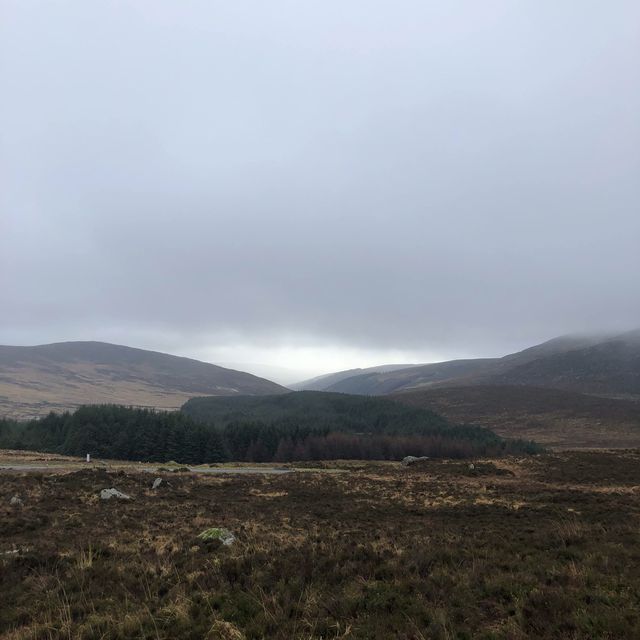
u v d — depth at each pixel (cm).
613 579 938
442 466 4853
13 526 1653
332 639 741
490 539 1426
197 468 5200
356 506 2539
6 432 11450
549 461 4688
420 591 912
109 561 1201
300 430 12462
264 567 1095
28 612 882
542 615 785
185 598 901
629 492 3094
